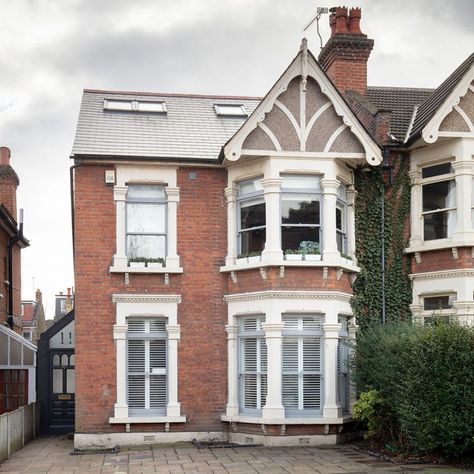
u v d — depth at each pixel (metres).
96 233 17.64
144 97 21.30
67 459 15.45
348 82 21.25
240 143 16.84
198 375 17.59
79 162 17.67
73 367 21.56
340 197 17.98
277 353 16.72
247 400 17.41
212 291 17.86
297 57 17.25
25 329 42.06
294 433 16.70
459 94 17.31
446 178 17.86
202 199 18.09
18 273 29.41
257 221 17.67
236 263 17.62
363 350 16.19
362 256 18.28
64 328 21.70
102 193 17.78
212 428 17.48
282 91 17.17
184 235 17.94
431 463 14.05
